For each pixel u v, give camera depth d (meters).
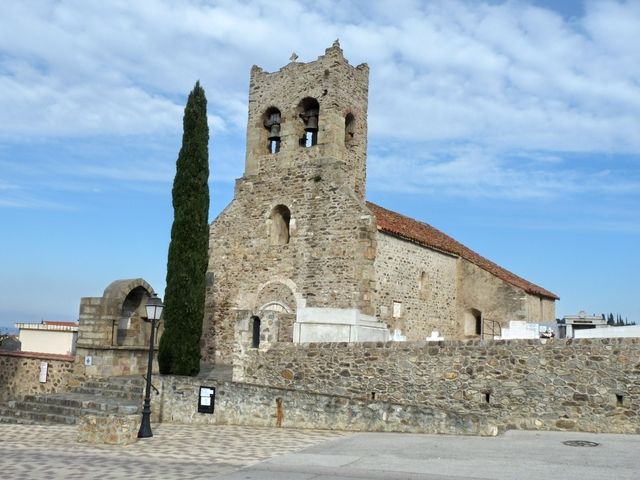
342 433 16.11
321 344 19.22
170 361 23.27
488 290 31.94
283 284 27.84
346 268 26.27
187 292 23.77
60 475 11.50
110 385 22.36
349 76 29.14
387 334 21.95
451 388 17.25
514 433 15.42
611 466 11.27
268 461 12.47
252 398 18.27
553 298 36.84
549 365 16.17
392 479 10.52
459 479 10.42
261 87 30.50
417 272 29.52
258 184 29.66
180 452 13.98
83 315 24.34
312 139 30.19
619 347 15.46
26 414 20.52
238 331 20.61
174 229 24.34
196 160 24.91
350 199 26.72
